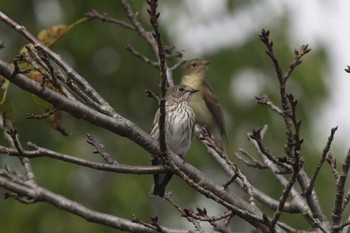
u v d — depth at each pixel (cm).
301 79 1617
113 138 1630
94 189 1530
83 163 736
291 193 880
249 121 1650
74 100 732
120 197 1508
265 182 1605
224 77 1659
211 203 1617
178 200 1611
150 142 754
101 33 1716
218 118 1448
